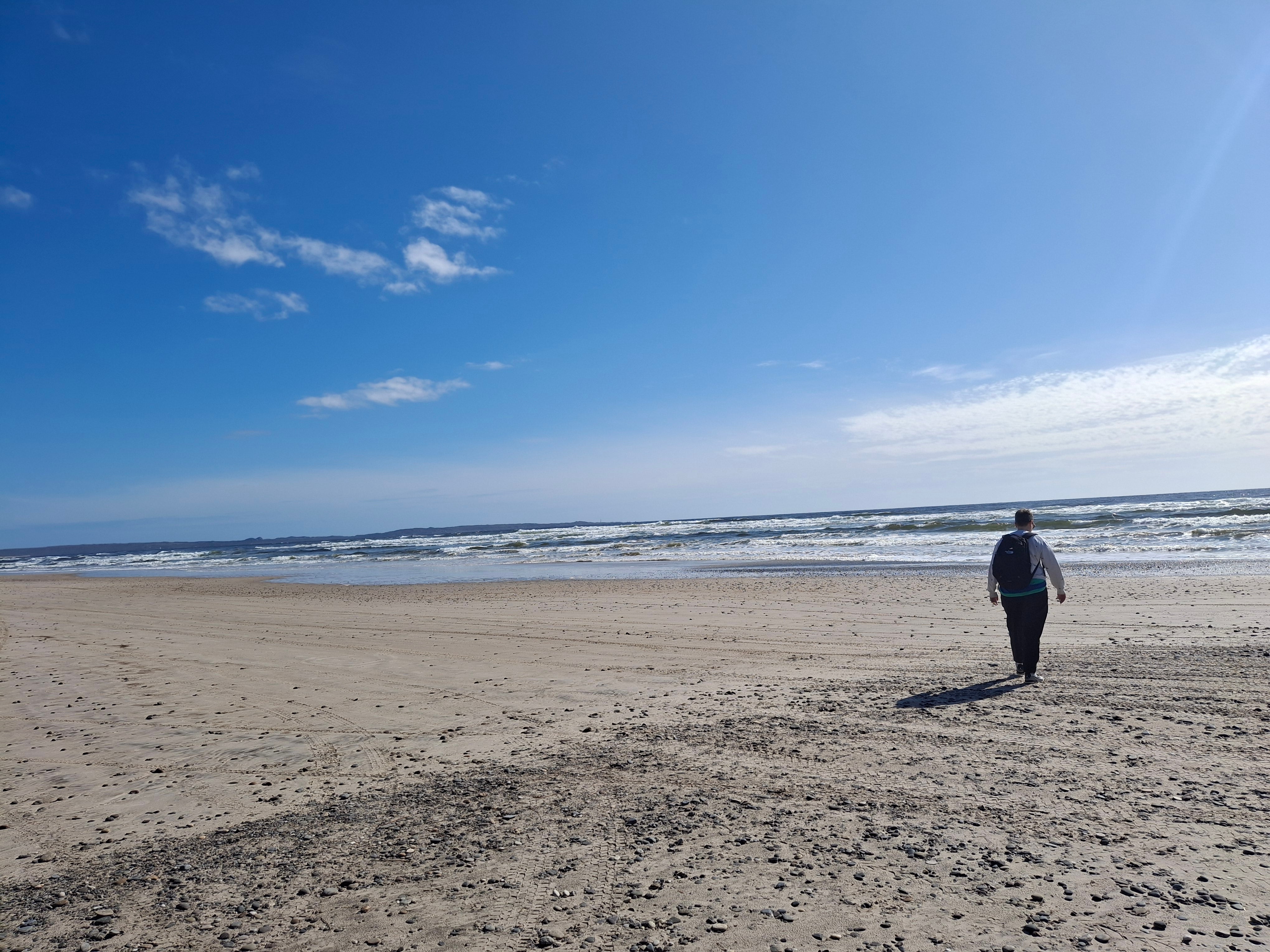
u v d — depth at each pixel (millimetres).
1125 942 2863
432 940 3197
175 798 5539
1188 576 17125
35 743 7250
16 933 3479
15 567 90500
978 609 13461
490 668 10430
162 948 3256
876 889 3426
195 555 88500
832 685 8195
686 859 3900
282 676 10398
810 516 158250
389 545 79000
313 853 4301
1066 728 5918
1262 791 4363
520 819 4648
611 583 23188
